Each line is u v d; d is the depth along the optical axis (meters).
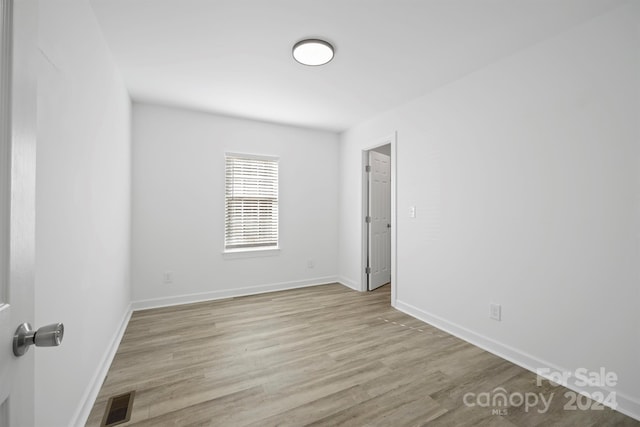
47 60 1.07
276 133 4.02
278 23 1.83
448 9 1.69
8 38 0.54
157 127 3.31
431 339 2.48
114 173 2.21
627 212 1.59
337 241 4.52
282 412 1.56
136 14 1.72
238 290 3.76
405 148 3.17
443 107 2.73
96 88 1.73
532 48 2.04
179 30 1.90
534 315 2.00
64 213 1.24
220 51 2.16
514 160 2.13
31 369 0.61
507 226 2.17
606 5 1.62
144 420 1.49
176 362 2.07
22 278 0.57
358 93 2.92
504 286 2.19
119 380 1.84
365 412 1.56
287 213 4.11
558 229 1.88
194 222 3.49
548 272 1.93
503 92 2.21
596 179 1.71
